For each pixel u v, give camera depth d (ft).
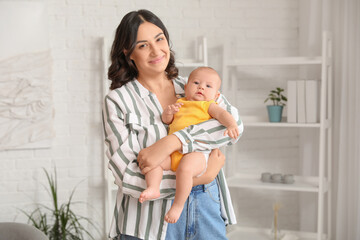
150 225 5.25
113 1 11.69
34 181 11.54
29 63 11.15
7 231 7.78
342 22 10.83
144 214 5.26
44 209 11.62
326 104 11.19
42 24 11.21
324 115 10.55
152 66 5.32
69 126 11.69
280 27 12.37
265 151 12.53
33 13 11.12
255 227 12.60
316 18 11.60
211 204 5.51
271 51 12.39
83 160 11.80
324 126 10.56
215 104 5.39
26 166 11.47
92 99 11.74
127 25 5.25
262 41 12.35
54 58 11.50
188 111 5.34
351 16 10.36
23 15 11.07
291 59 10.87
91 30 11.63
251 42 12.34
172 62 5.87
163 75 5.73
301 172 12.16
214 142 5.18
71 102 11.66
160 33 5.30
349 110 10.49
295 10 12.35
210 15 12.17
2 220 11.39
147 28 5.25
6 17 10.96
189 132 5.14
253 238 11.38
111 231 5.55
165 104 5.65
